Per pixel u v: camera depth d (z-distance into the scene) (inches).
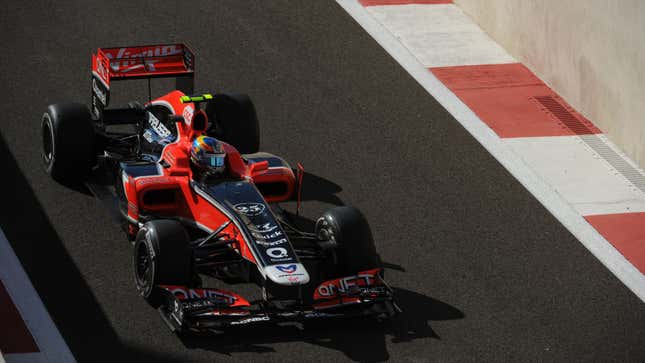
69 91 2266.2
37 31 2501.2
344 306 1593.3
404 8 2901.1
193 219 1668.3
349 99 2402.8
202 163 1651.1
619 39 2308.1
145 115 1931.6
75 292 1628.9
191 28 2613.2
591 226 2020.2
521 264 1862.7
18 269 1672.0
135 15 2640.3
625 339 1675.7
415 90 2486.5
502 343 1626.5
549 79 2581.2
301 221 1893.5
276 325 1592.0
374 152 2193.7
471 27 2839.6
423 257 1845.5
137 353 1496.1
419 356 1560.0
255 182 1710.1
